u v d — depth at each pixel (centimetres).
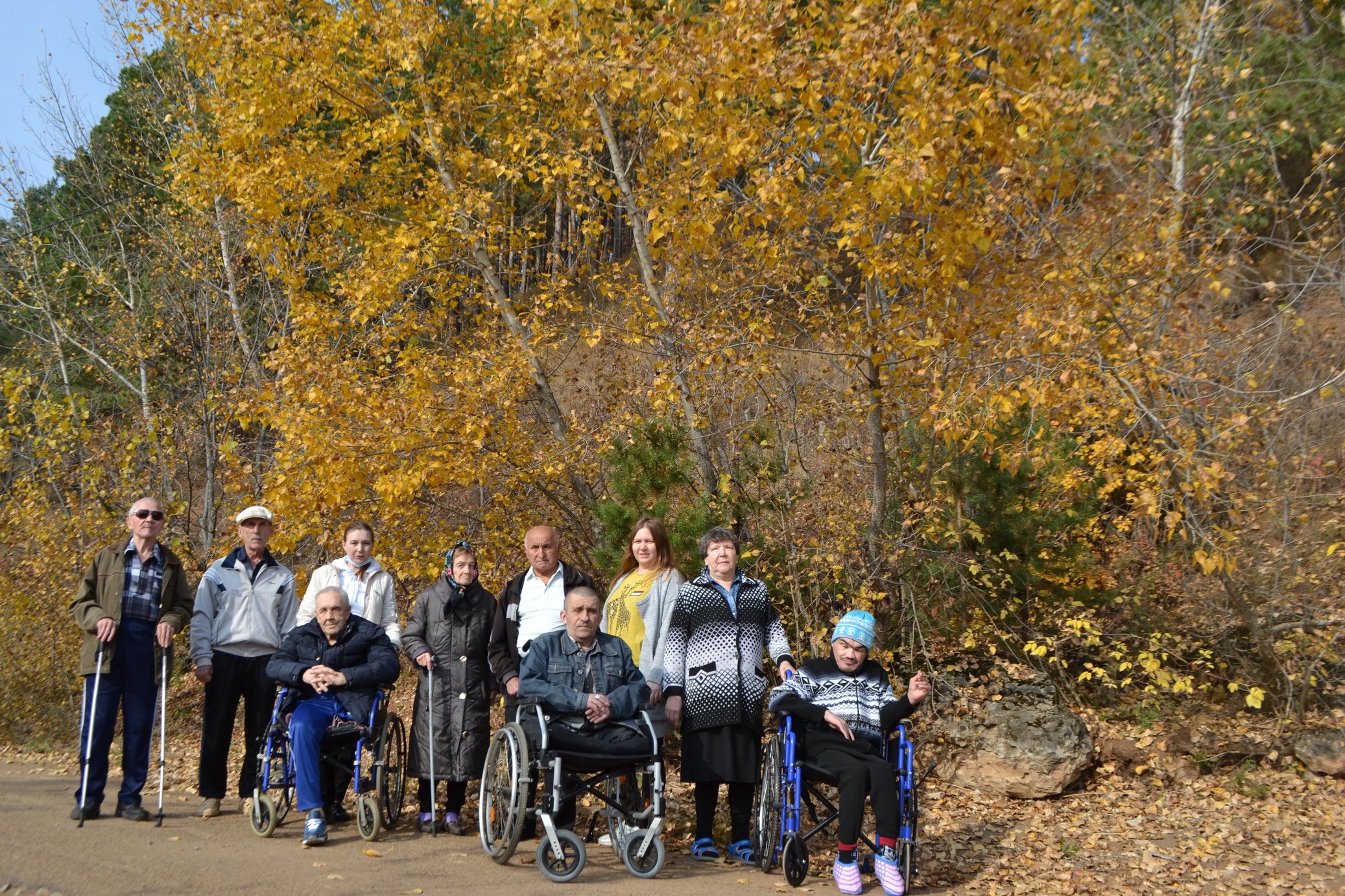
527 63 845
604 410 1010
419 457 877
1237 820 673
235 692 650
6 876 446
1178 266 813
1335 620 796
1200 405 748
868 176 734
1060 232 845
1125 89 1041
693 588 586
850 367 871
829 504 855
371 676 603
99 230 1722
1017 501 841
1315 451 834
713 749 560
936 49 689
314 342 1007
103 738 605
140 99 1488
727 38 721
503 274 1087
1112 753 775
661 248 940
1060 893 559
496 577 934
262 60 977
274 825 579
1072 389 748
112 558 617
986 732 757
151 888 440
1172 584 921
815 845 631
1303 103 1257
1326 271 1003
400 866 513
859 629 561
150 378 1533
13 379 1131
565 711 528
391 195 1095
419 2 980
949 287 776
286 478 876
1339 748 739
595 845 585
